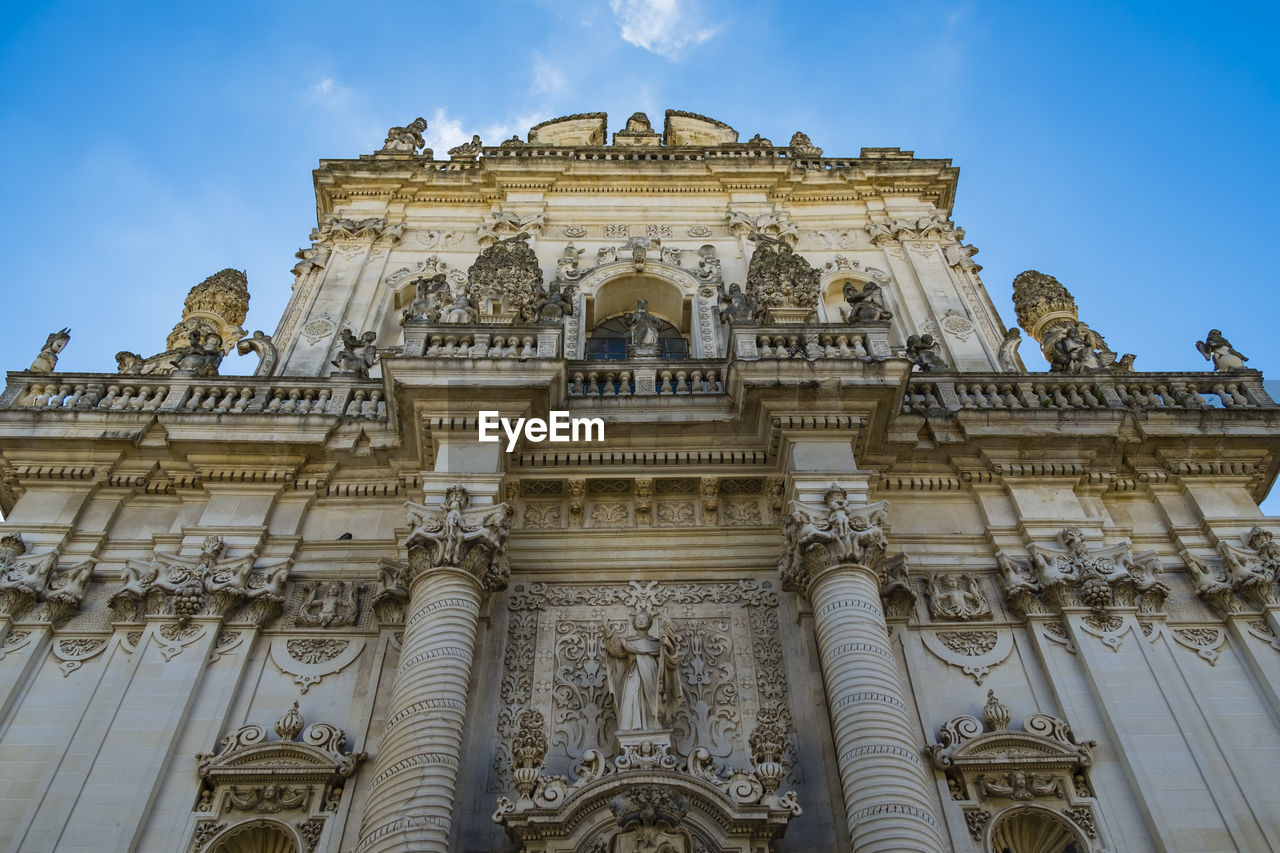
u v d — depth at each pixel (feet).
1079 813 41.52
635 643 44.91
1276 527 52.29
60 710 44.29
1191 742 43.34
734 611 48.88
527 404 49.19
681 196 82.07
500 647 47.16
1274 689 45.60
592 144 94.73
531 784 40.42
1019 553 51.24
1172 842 40.01
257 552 49.93
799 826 40.81
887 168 83.66
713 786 39.47
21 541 49.42
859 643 41.75
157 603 47.19
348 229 77.77
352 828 40.78
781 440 49.83
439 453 48.73
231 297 72.38
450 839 39.24
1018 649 47.88
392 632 47.11
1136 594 49.11
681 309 72.79
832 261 76.59
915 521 52.95
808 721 44.45
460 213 81.10
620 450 51.72
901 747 38.86
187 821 40.70
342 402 56.39
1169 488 55.01
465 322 54.90
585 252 76.07
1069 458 54.80
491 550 45.60
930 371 58.85
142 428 52.95
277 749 42.70
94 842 39.47
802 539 45.34
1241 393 58.59
